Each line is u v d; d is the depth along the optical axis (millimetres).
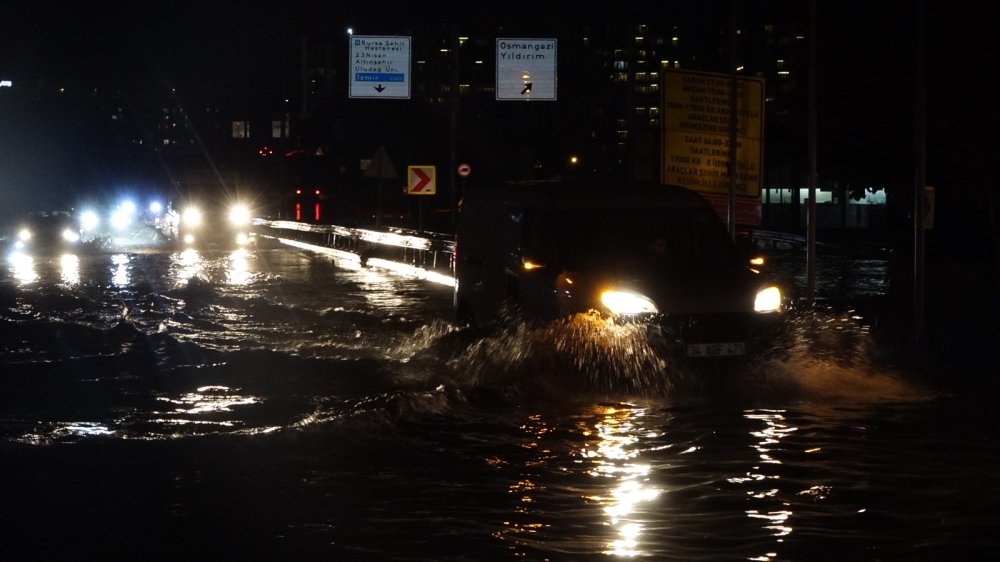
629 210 14828
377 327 19516
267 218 70875
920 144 17828
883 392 13094
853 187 27750
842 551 7176
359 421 11180
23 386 13383
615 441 10547
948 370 14586
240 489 8672
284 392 13031
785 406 12352
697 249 14602
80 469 9242
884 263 38969
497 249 15953
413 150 84250
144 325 19656
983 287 22188
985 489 8797
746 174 24844
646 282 13273
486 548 7230
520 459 9789
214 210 72250
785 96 28000
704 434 10859
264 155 80500
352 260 42688
